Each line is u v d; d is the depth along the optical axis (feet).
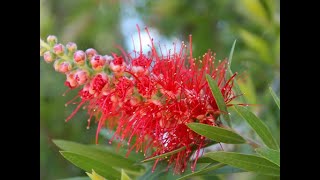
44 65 1.76
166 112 1.10
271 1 1.63
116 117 1.14
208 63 1.14
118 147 1.17
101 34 1.95
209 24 1.85
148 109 1.10
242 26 1.73
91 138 1.54
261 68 1.61
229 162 1.03
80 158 1.16
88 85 1.05
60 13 1.99
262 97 1.55
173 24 1.93
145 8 1.98
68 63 1.02
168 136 1.11
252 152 1.31
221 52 1.75
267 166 1.04
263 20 1.65
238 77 1.34
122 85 1.06
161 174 1.13
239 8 1.73
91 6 1.99
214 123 1.12
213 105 1.12
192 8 1.92
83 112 1.60
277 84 1.59
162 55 1.12
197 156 1.09
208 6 1.88
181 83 1.11
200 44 1.81
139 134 1.11
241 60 1.61
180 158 1.13
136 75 1.07
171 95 1.10
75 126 1.61
